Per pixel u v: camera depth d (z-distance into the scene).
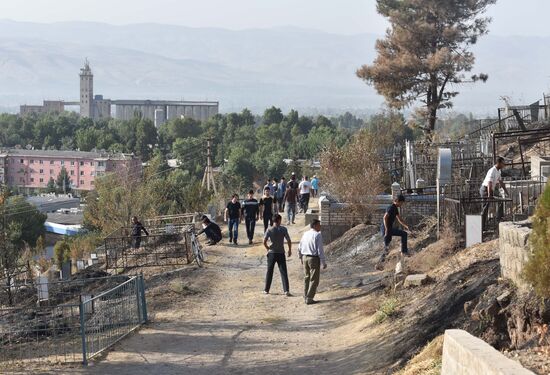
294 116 191.00
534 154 27.80
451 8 48.22
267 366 13.01
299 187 36.78
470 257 15.09
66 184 172.75
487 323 11.01
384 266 19.62
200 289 19.69
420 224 22.77
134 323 15.78
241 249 26.31
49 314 16.92
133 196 49.97
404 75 47.69
